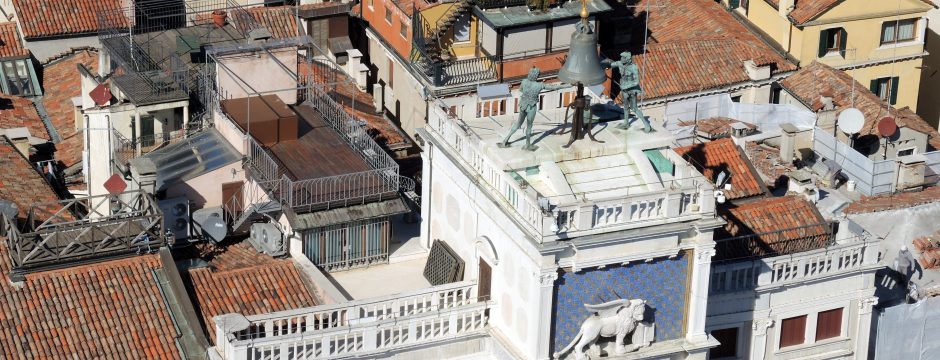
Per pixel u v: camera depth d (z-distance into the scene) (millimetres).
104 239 61312
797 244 66500
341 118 71312
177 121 71562
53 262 60562
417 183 75375
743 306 64250
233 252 64750
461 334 59125
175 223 64562
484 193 58531
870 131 85750
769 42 93250
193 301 60594
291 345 57188
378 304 59312
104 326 59062
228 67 70125
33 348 58000
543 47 84625
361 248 65250
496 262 58531
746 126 80125
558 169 57750
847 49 93312
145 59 74625
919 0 93750
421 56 83750
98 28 85812
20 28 88562
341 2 89938
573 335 57688
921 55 94938
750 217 67125
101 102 71562
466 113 74125
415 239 67062
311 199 64500
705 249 58125
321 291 61750
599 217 56312
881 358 68688
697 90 88500
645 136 59875
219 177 66438
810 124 83750
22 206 69312
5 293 59406
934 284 70875
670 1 95500
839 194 75500
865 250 65875
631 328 57844
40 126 83312
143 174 64125
